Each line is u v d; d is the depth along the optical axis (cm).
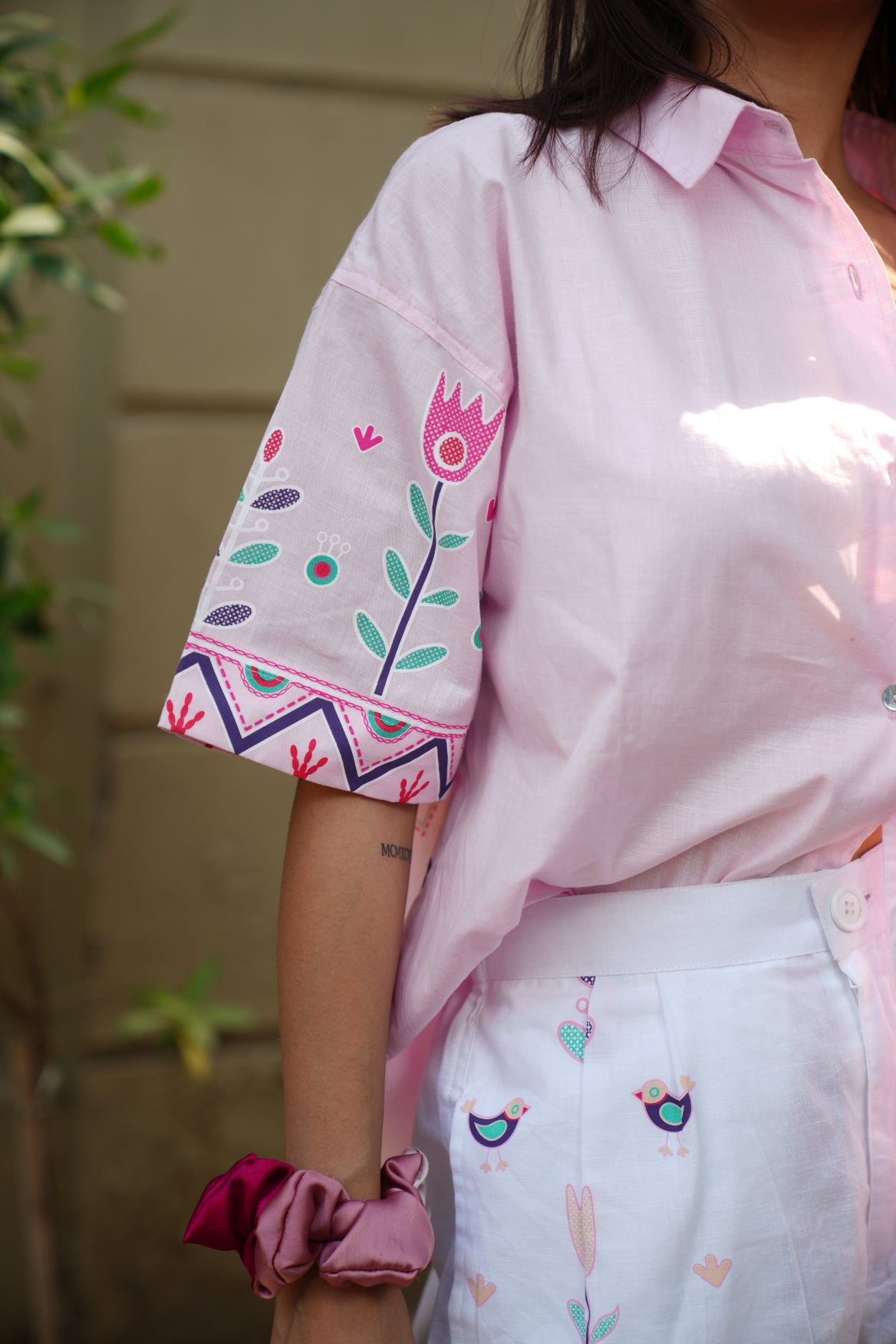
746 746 81
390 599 82
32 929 247
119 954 250
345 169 248
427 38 249
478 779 88
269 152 245
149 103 238
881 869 87
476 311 83
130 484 244
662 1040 82
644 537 77
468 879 84
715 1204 79
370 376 83
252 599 81
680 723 79
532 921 86
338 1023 81
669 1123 80
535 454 80
